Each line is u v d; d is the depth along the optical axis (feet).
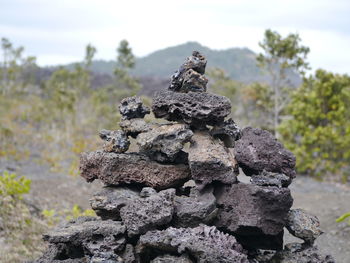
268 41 82.43
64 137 89.86
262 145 22.91
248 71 298.97
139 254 21.40
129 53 110.22
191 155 22.49
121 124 24.18
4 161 67.15
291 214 22.89
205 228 21.01
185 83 24.21
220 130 24.31
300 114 76.43
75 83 119.55
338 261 37.40
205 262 19.25
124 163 23.16
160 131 22.88
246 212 21.50
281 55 82.64
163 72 300.61
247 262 19.65
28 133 91.20
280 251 23.00
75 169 67.46
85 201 53.52
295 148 75.15
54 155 76.02
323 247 40.93
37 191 51.67
